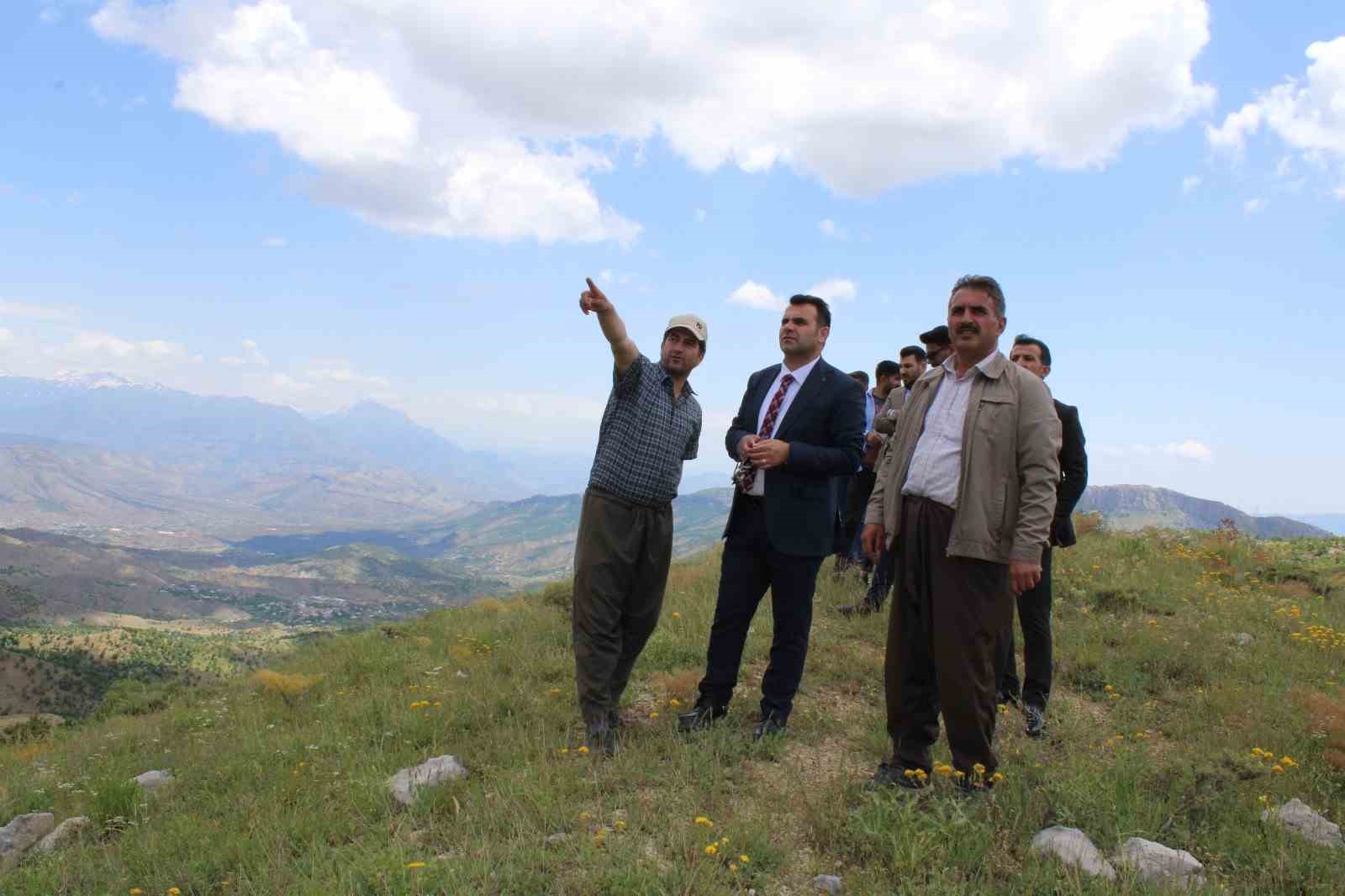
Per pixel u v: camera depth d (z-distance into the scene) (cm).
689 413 473
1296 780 394
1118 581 917
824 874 303
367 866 300
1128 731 480
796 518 449
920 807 349
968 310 361
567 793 374
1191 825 346
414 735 495
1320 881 295
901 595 381
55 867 353
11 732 946
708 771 395
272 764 471
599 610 451
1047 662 495
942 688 360
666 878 290
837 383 455
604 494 452
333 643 1006
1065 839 316
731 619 474
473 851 314
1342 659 667
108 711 998
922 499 369
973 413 356
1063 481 491
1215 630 743
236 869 332
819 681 573
